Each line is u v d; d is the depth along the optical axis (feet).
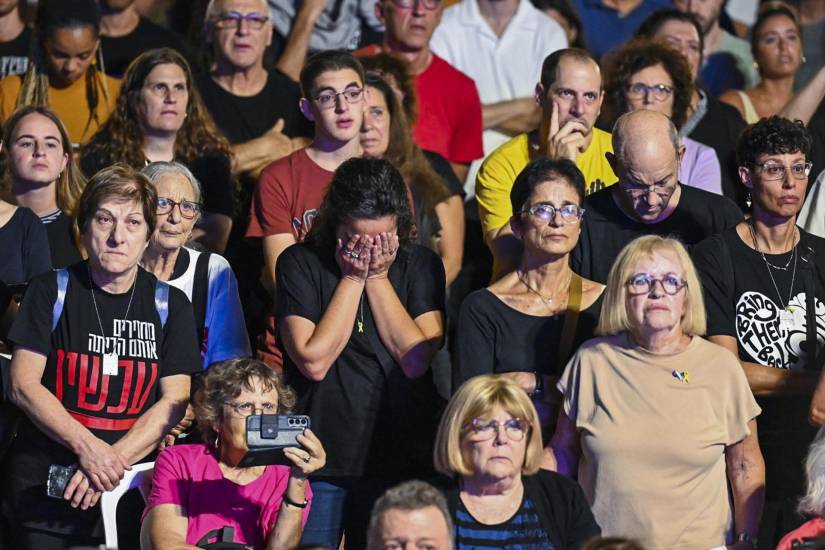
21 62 77.30
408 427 52.90
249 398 49.60
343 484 52.47
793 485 54.39
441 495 43.65
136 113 66.64
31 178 61.11
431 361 53.52
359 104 61.21
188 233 57.36
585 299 53.01
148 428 51.75
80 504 50.98
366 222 52.06
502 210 62.03
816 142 76.69
